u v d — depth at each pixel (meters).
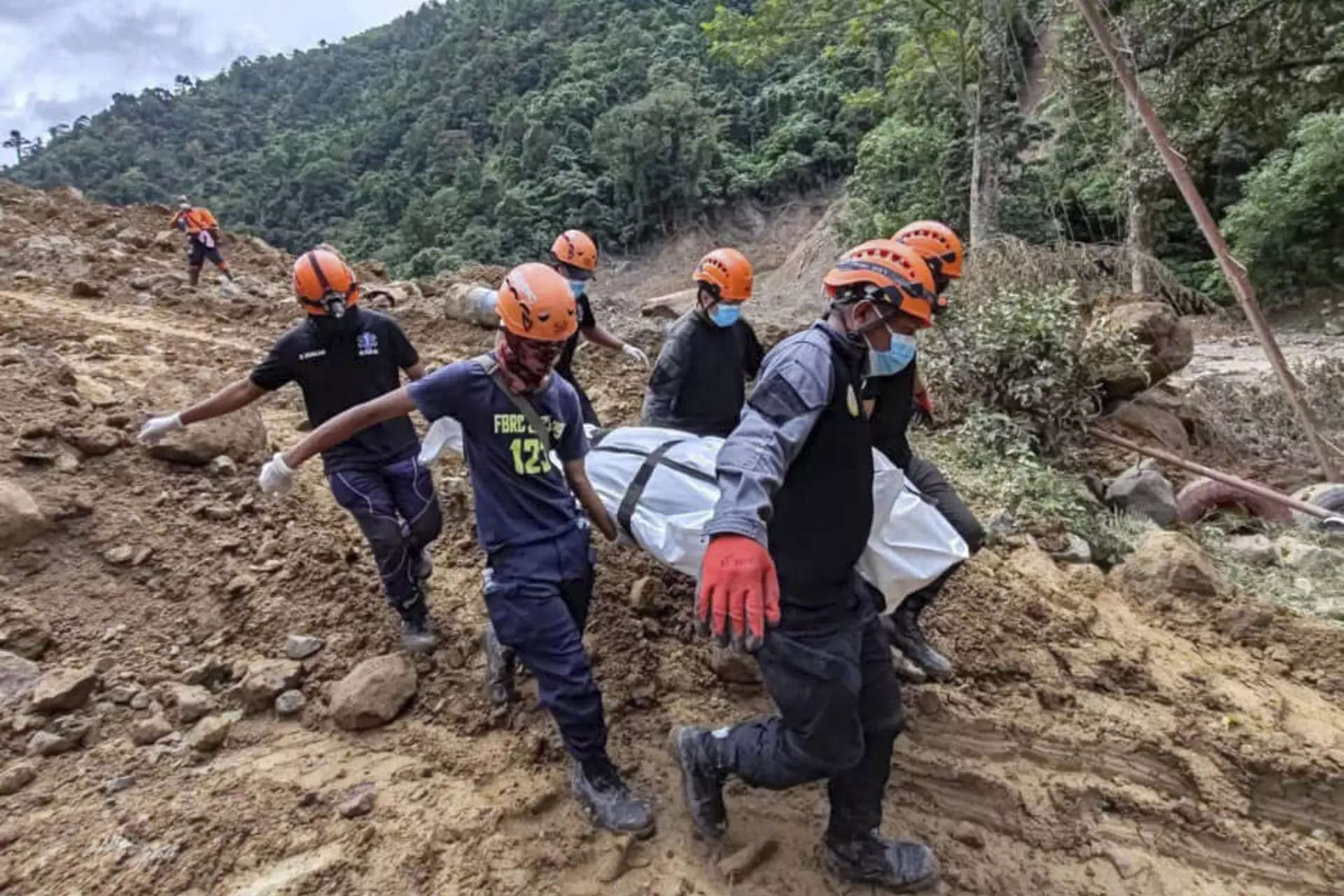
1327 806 3.49
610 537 3.16
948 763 3.42
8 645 3.31
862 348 2.43
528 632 2.80
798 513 2.46
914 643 3.81
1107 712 3.82
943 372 7.15
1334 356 13.14
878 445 3.44
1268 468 8.04
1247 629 4.54
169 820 2.76
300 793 2.93
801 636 2.50
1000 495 5.93
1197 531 6.30
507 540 2.85
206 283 9.85
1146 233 17.69
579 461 3.03
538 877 2.72
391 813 2.88
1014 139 19.86
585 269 4.62
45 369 5.08
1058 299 7.32
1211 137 15.76
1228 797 3.44
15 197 11.95
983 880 2.94
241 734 3.21
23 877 2.54
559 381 2.98
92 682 3.24
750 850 2.88
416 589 3.61
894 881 2.82
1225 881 3.15
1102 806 3.38
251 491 4.54
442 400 2.82
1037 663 4.10
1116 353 7.10
